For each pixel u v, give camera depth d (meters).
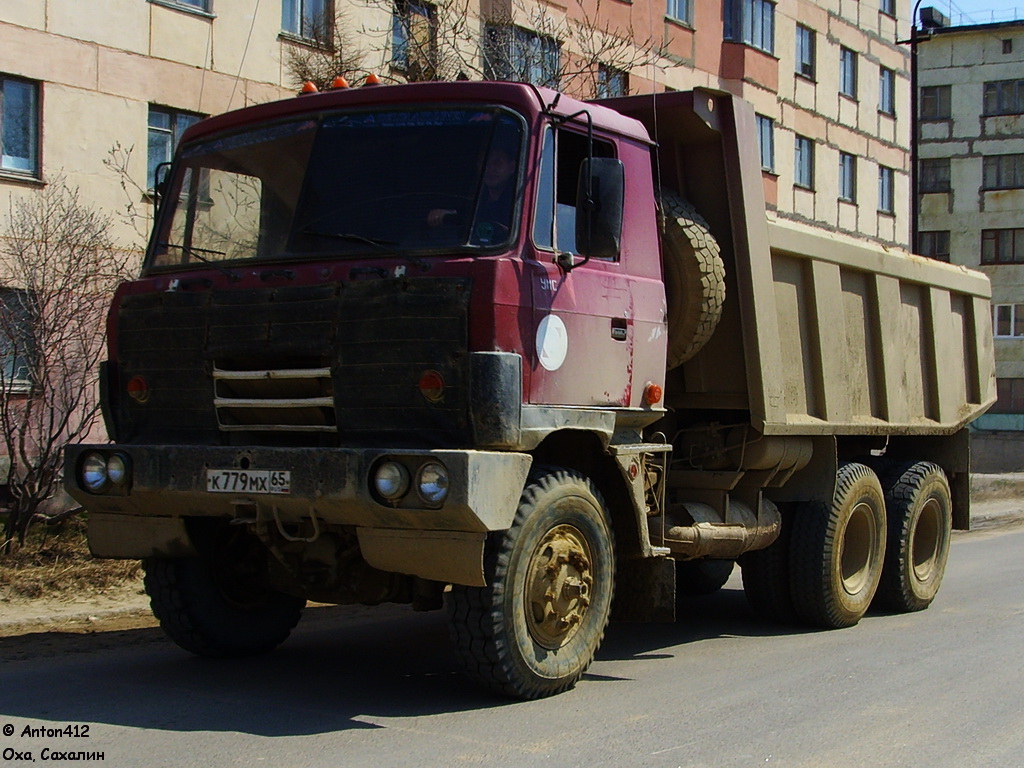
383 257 5.84
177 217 6.68
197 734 5.40
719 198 7.71
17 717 5.72
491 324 5.56
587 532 6.24
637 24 23.17
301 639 8.12
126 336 6.35
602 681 6.71
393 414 5.64
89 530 6.55
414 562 5.57
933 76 46.81
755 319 7.66
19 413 11.69
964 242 46.41
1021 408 45.03
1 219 13.92
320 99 6.42
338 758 5.02
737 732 5.59
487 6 17.84
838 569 8.77
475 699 6.14
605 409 6.35
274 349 5.87
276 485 5.69
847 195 32.84
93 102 15.05
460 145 6.01
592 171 5.98
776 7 28.56
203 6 16.31
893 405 9.70
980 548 15.05
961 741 5.54
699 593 10.77
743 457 7.91
